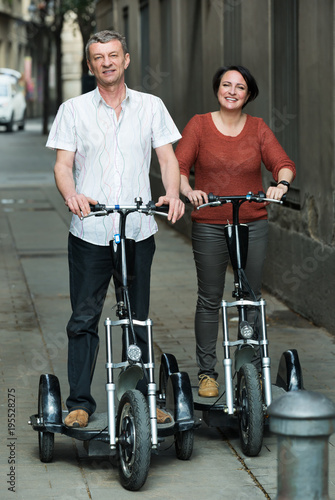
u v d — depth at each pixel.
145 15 17.12
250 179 5.35
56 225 14.53
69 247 4.86
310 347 7.18
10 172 23.73
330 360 6.77
